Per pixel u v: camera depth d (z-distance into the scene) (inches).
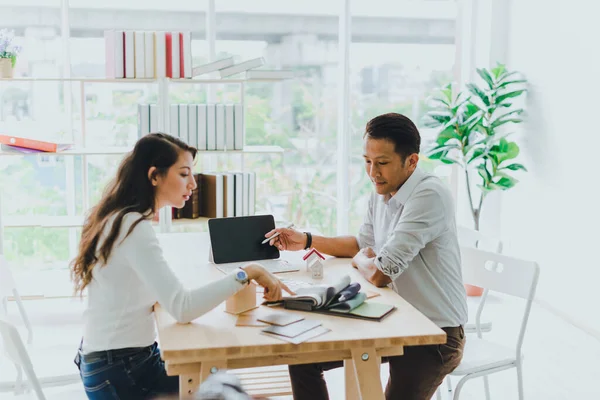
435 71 206.2
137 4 184.7
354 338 73.1
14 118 180.5
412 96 205.6
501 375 141.7
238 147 164.7
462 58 207.2
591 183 163.0
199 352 69.9
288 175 199.5
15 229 182.5
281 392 96.2
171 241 119.0
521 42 193.5
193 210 163.2
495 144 189.5
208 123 161.6
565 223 174.2
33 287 165.5
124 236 78.2
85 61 183.3
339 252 106.3
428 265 93.0
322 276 95.5
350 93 200.4
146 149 82.0
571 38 169.8
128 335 80.9
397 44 202.1
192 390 76.3
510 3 198.7
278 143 197.6
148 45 155.6
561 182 175.6
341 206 203.2
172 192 83.8
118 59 154.3
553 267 180.2
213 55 190.5
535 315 178.2
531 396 131.4
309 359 76.6
